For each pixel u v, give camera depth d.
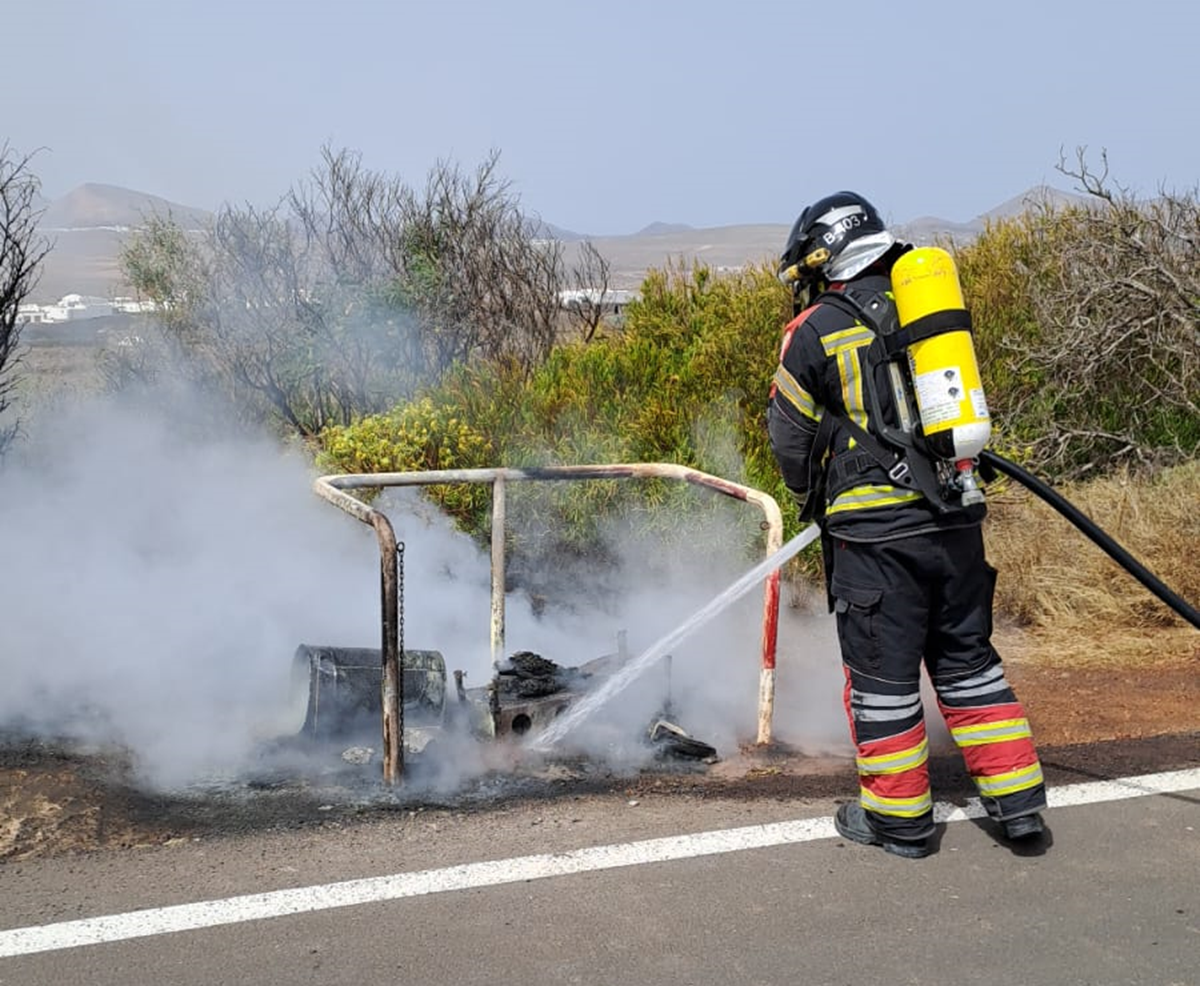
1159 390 9.83
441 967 3.37
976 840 4.19
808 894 3.79
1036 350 9.99
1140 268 9.67
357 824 4.34
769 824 4.33
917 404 3.90
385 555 4.59
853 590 4.02
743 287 10.88
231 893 3.79
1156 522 7.66
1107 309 9.95
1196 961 3.40
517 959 3.41
